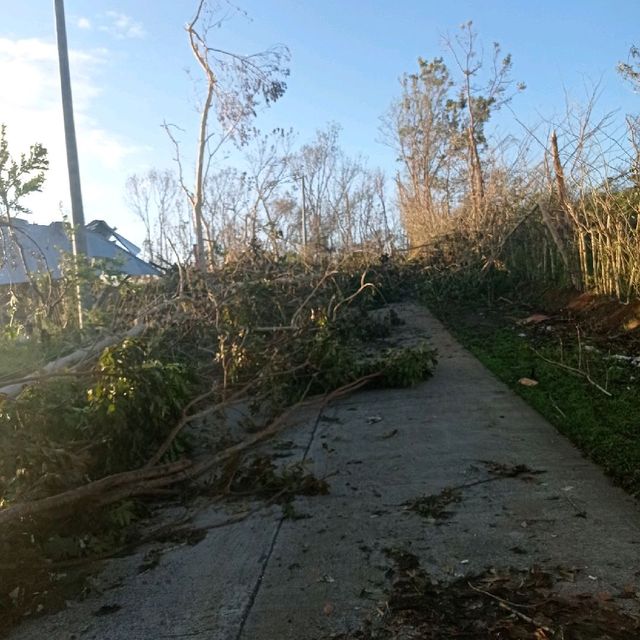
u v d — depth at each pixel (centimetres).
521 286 1500
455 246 1645
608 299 1070
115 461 506
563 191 1213
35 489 416
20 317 1080
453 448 604
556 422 643
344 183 3694
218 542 450
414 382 842
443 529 441
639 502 461
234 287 953
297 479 522
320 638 333
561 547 404
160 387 552
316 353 795
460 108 3328
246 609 365
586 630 317
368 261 1719
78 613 376
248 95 1828
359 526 456
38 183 915
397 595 364
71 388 527
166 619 362
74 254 1020
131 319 888
